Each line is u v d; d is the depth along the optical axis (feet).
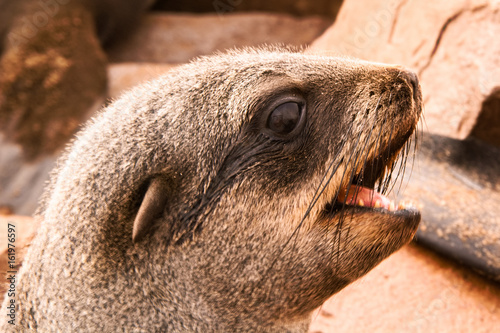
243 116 11.78
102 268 11.59
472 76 20.49
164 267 11.81
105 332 11.67
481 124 20.15
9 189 36.35
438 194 19.20
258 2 42.52
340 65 12.66
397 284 18.16
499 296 17.28
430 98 21.53
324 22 40.27
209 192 11.71
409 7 23.50
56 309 11.85
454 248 17.90
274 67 12.23
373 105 12.14
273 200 11.73
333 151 11.96
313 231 12.03
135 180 11.55
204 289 11.99
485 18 20.84
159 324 11.82
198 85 12.12
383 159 12.76
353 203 12.11
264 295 12.25
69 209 11.94
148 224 11.46
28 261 12.78
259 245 11.87
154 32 42.19
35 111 37.96
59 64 38.32
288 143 11.86
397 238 12.26
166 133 11.73
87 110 38.55
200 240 11.77
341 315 17.92
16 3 38.68
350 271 12.48
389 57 23.49
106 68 39.78
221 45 40.09
